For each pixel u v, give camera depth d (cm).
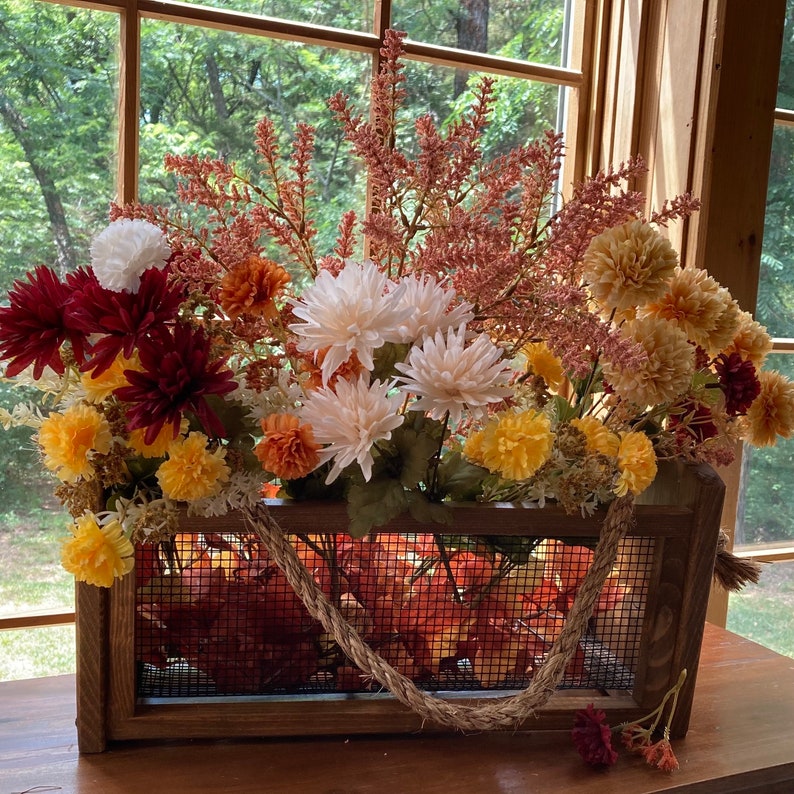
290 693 81
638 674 85
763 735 87
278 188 80
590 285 75
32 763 75
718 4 113
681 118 118
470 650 81
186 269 73
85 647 74
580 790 75
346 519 74
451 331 67
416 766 77
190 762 76
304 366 72
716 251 119
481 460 75
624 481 74
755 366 88
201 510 70
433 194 78
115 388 67
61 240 107
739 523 141
